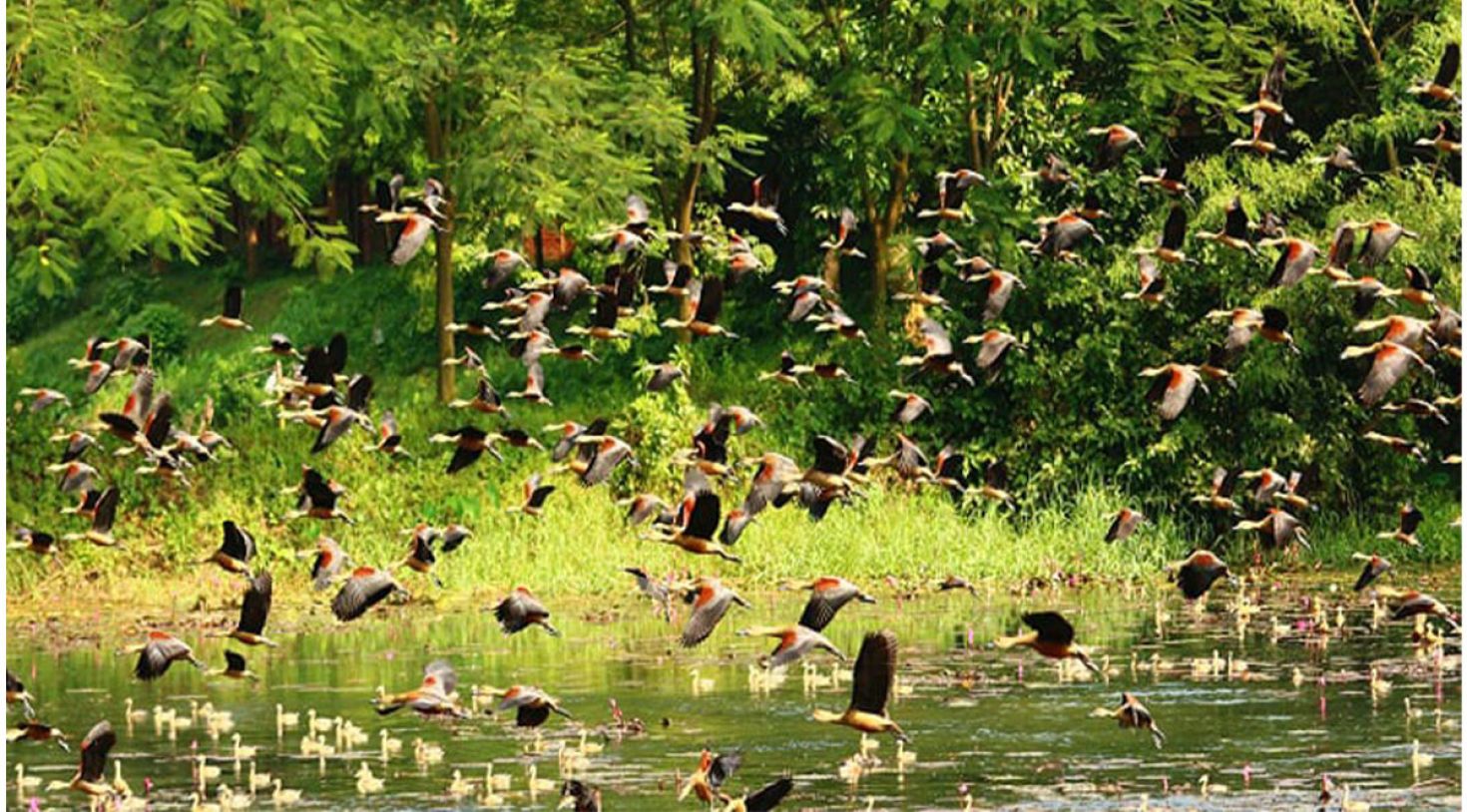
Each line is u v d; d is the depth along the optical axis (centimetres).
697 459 1509
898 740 1762
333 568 1670
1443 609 1819
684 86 3641
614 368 3612
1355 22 3538
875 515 3125
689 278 1723
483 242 3653
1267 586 2925
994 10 3269
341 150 3419
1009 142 3456
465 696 2047
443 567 2983
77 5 2905
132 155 2755
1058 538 3094
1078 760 1662
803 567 3011
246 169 2933
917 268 3244
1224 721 1833
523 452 3238
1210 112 3444
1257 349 3167
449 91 3186
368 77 3116
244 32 2878
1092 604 2764
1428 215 3173
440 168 3284
